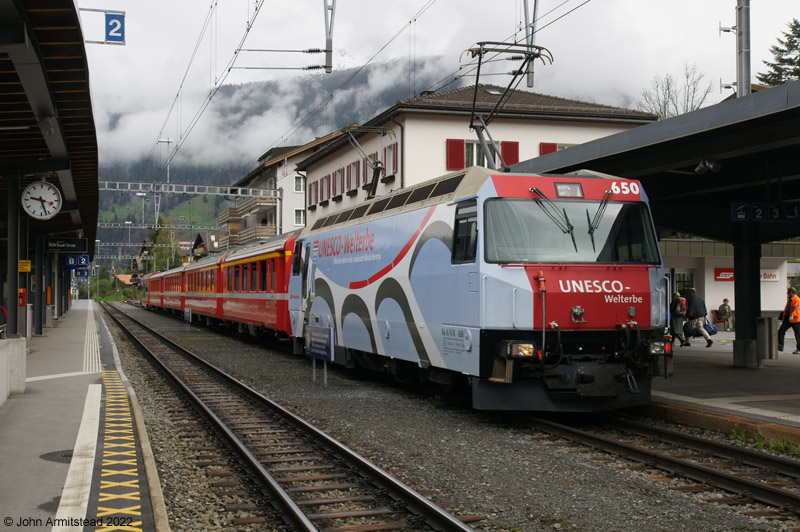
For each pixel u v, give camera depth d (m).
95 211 29.77
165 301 50.88
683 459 8.33
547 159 13.99
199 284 36.25
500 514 6.34
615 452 8.58
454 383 11.41
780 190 12.89
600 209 10.54
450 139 33.69
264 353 21.92
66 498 6.16
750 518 6.23
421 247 11.93
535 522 6.14
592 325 10.05
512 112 34.03
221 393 13.81
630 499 6.76
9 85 11.39
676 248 30.64
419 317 11.94
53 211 17.70
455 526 5.75
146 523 5.51
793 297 19.44
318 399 12.90
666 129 11.19
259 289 24.16
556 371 10.00
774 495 6.62
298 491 7.08
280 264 21.70
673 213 15.81
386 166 35.09
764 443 8.74
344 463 8.15
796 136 9.94
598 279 10.17
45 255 34.31
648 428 9.66
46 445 8.21
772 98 9.53
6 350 11.42
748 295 15.25
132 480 6.75
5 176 17.33
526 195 10.34
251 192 40.59
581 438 9.27
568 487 7.17
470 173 10.95
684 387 12.37
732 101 10.10
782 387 12.34
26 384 13.43
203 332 32.16
